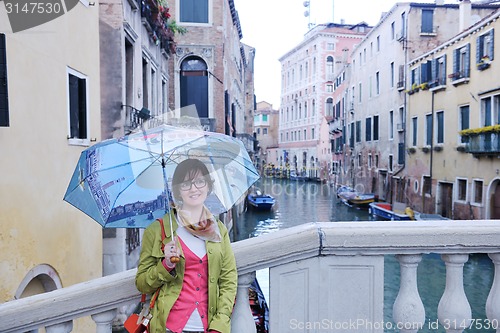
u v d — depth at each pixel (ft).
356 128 128.06
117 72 30.66
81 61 22.53
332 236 6.52
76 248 21.54
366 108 118.73
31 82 17.10
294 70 216.13
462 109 71.72
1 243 14.79
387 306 25.07
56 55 19.43
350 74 135.74
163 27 44.73
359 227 6.61
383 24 104.22
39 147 17.71
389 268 29.81
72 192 7.14
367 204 107.14
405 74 91.71
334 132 160.04
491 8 84.33
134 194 6.83
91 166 7.01
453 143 73.26
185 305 5.87
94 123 24.53
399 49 94.68
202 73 63.31
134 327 6.28
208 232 6.02
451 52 74.13
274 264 6.59
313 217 101.45
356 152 128.47
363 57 121.39
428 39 90.53
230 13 79.10
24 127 16.49
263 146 262.88
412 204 88.89
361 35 184.96
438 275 35.47
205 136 7.23
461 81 69.56
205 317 5.90
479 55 65.51
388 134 102.12
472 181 67.15
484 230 6.56
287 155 227.61
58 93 19.65
